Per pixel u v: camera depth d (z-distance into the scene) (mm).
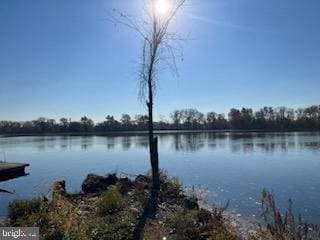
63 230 8289
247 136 101688
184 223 10203
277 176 27281
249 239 9461
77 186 22812
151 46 16094
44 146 75000
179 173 29203
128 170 32219
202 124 166000
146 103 15773
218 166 34094
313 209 16578
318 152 47469
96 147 68188
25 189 21594
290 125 146375
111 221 10109
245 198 18844
